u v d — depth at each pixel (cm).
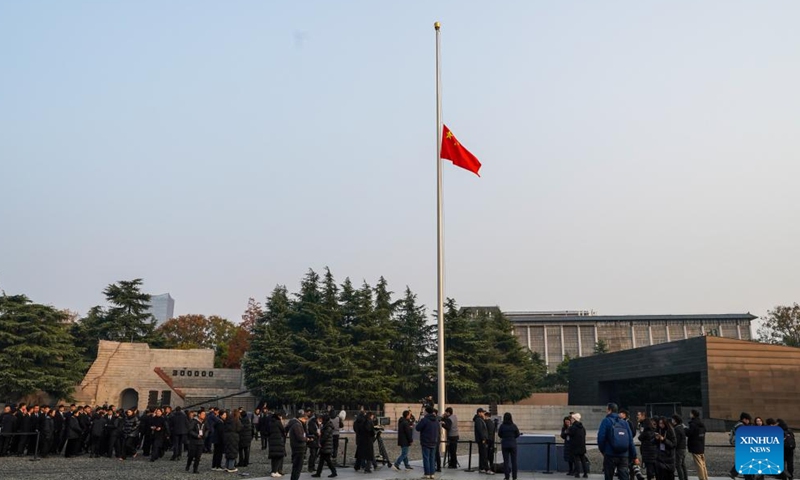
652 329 15362
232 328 10012
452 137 2838
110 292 7231
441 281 2631
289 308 6275
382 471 2045
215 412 2566
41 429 2358
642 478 1577
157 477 1856
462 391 5788
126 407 6356
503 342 6831
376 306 5994
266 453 2786
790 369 4781
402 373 5894
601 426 1536
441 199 2739
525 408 5288
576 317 15488
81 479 1761
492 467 1998
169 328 9731
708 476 2039
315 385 5488
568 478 1925
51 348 5509
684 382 5628
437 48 2908
